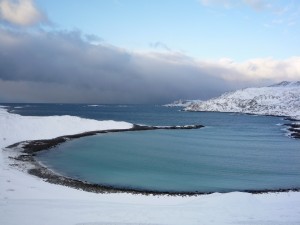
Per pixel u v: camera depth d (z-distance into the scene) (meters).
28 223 17.81
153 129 107.56
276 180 39.16
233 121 172.25
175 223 18.70
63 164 45.19
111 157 52.47
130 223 18.42
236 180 38.84
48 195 25.75
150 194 30.31
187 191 33.09
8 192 25.11
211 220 19.52
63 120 88.06
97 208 21.73
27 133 70.19
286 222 19.22
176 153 59.41
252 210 22.27
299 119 184.88
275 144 77.00
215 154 59.47
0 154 47.94
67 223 18.09
